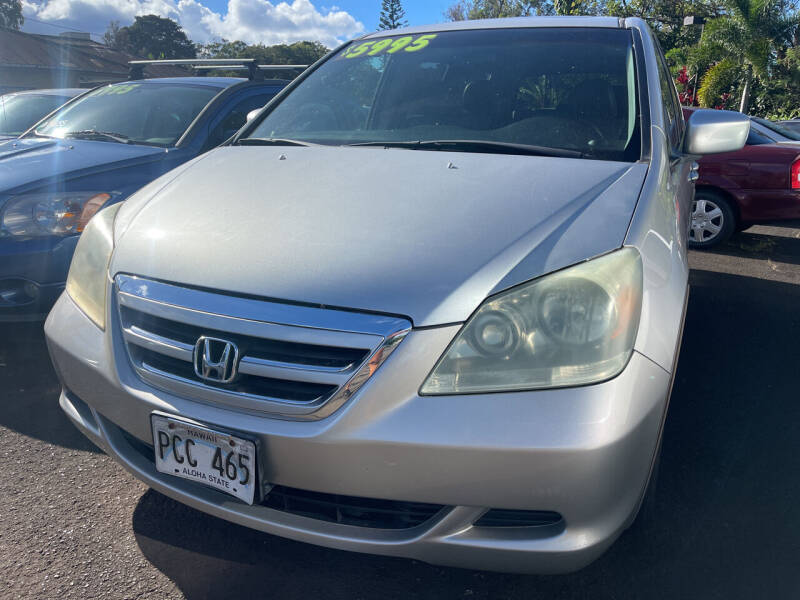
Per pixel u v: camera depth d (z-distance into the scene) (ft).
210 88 15.35
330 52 10.71
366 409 4.93
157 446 5.66
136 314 5.84
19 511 7.24
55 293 10.32
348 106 9.10
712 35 63.98
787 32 61.87
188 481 5.87
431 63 9.23
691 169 11.41
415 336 4.96
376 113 8.79
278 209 6.26
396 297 5.07
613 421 4.77
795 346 12.14
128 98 15.34
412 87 8.95
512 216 5.71
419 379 4.92
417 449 4.82
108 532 6.95
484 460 4.75
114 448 6.23
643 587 6.16
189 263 5.77
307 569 6.47
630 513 5.19
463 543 5.07
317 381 5.03
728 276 17.46
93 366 6.06
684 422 9.20
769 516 7.18
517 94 8.33
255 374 5.19
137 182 11.82
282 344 5.17
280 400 5.14
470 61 9.04
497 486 4.82
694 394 10.06
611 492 4.91
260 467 5.19
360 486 5.02
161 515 7.23
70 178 10.94
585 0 79.56
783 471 8.04
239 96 15.12
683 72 71.72
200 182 7.20
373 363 4.96
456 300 5.03
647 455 5.13
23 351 11.33
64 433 8.88
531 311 4.97
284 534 5.45
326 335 5.03
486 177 6.46
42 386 10.15
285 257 5.54
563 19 9.64
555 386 4.83
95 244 6.75
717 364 11.23
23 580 6.25
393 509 5.24
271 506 5.61
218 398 5.33
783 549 6.67
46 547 6.70
